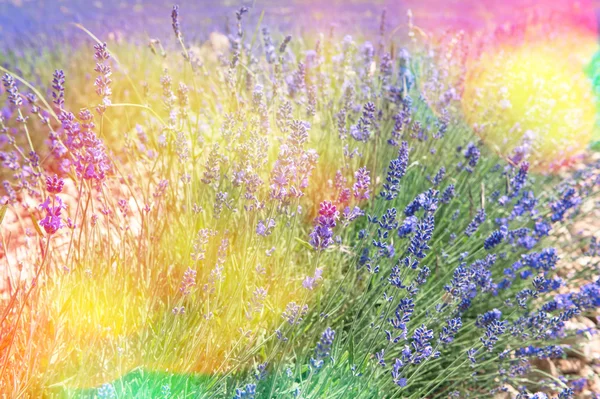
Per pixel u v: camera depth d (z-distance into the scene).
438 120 3.86
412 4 13.23
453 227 3.29
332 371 2.21
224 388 2.20
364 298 2.49
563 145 4.95
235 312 2.48
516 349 2.74
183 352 2.25
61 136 4.13
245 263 2.52
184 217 2.91
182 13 12.02
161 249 2.68
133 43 6.93
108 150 3.35
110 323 2.28
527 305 2.93
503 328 2.27
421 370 2.53
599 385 2.72
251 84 3.62
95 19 10.66
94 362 2.08
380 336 2.32
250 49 3.78
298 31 7.41
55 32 8.23
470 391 2.67
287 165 2.39
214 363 2.31
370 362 2.33
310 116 3.34
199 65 3.69
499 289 3.00
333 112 3.80
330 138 3.61
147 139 3.57
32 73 5.85
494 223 3.45
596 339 2.96
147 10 12.74
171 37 6.67
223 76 3.93
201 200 2.83
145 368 2.14
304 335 2.48
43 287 2.29
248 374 2.24
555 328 2.60
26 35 8.10
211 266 2.56
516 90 5.51
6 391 1.95
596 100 6.28
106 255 2.54
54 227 1.86
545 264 2.79
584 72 6.96
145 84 3.49
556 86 5.84
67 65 6.12
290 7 13.02
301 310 2.18
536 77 5.73
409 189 3.54
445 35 5.41
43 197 2.90
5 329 2.11
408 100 3.47
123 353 2.17
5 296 2.52
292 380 2.24
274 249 2.54
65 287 2.24
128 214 3.07
